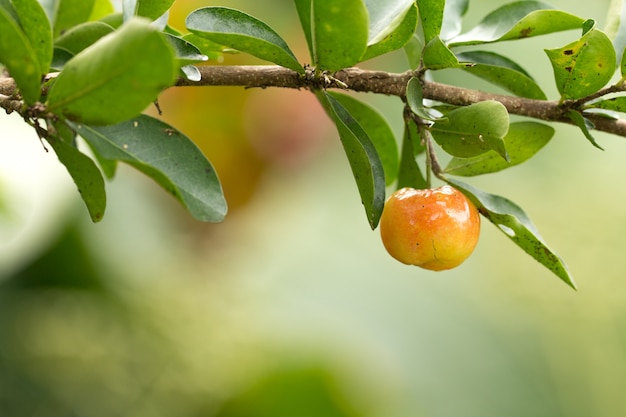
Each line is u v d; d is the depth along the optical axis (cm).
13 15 39
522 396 77
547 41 78
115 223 64
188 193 40
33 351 58
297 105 75
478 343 79
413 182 44
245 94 72
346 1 39
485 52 43
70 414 57
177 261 67
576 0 77
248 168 76
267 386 61
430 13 41
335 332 74
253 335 64
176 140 40
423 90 42
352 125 41
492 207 43
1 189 58
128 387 58
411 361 76
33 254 59
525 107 42
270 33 40
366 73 42
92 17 48
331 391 64
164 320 61
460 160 43
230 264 70
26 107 38
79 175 39
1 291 59
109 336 59
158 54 36
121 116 37
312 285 77
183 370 59
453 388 75
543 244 41
